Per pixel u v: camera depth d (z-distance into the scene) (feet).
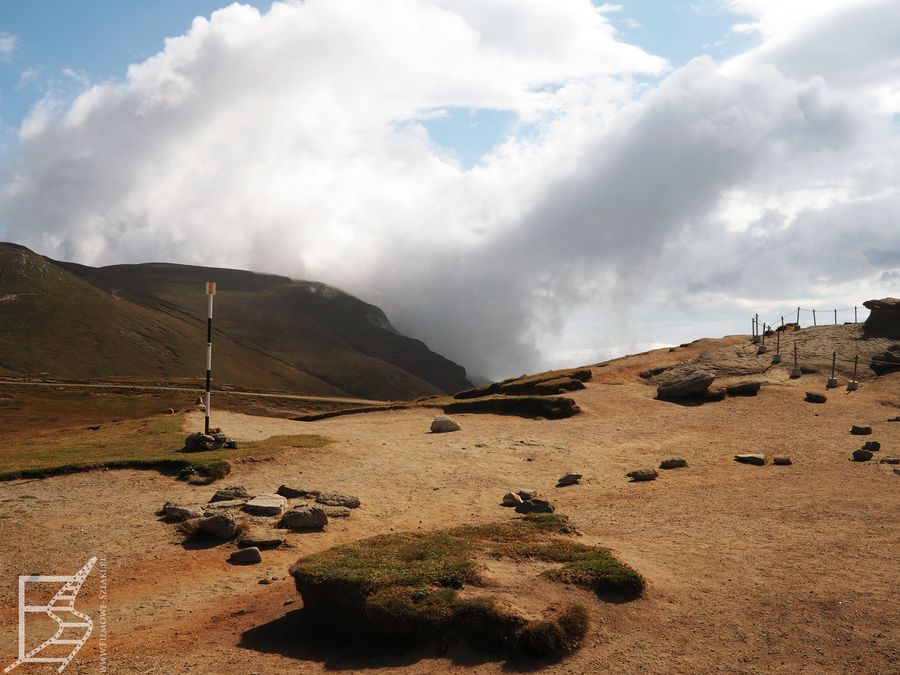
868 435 102.89
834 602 39.40
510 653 34.83
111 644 39.24
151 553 55.47
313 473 83.87
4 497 67.56
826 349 172.96
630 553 48.67
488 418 134.72
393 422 132.87
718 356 177.99
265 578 50.75
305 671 34.81
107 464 79.41
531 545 47.80
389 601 38.01
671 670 32.83
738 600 40.06
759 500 66.80
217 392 447.83
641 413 131.75
